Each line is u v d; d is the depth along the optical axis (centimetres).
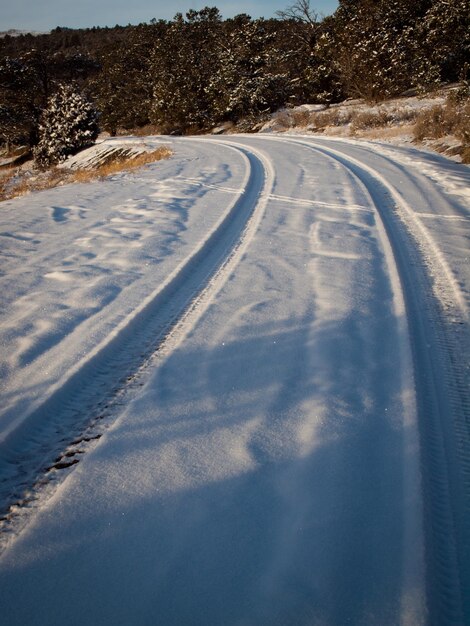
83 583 199
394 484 253
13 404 326
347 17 3322
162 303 497
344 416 308
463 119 1653
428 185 1028
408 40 2673
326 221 767
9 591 196
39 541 221
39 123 3869
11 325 441
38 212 931
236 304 482
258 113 3591
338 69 3077
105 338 411
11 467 278
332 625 178
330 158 1517
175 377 358
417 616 181
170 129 4384
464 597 200
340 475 259
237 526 226
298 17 3688
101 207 945
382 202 912
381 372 359
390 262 588
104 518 233
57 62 4847
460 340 412
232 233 730
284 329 426
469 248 628
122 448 284
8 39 14200
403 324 430
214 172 1335
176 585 196
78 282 545
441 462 278
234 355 386
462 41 2475
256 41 3756
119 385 355
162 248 657
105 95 5672
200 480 257
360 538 219
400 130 1969
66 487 254
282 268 576
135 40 6084
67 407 332
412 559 207
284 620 181
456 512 244
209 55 4500
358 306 468
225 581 198
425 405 328
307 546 214
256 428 299
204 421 307
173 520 231
